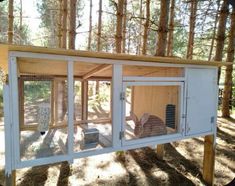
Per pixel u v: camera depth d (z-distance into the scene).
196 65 2.58
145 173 3.53
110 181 3.26
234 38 6.62
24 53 1.64
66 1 6.16
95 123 2.90
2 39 12.18
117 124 2.10
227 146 4.82
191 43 7.65
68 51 1.68
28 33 14.80
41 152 1.86
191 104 2.59
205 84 2.71
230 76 7.28
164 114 2.63
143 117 2.50
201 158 4.18
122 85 2.10
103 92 4.23
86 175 3.41
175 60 2.25
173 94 2.56
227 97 7.41
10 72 1.61
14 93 1.63
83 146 2.06
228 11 5.74
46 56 1.72
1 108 6.86
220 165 3.86
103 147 2.08
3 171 3.42
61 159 1.85
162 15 4.17
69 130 1.88
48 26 14.25
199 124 2.71
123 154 4.07
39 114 2.00
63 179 3.25
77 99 3.00
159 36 4.21
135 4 10.20
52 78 2.15
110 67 2.26
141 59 2.11
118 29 5.50
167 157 4.22
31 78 2.00
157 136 2.39
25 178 3.23
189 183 3.24
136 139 2.25
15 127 1.65
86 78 2.99
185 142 5.11
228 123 6.71
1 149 4.25
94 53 1.78
